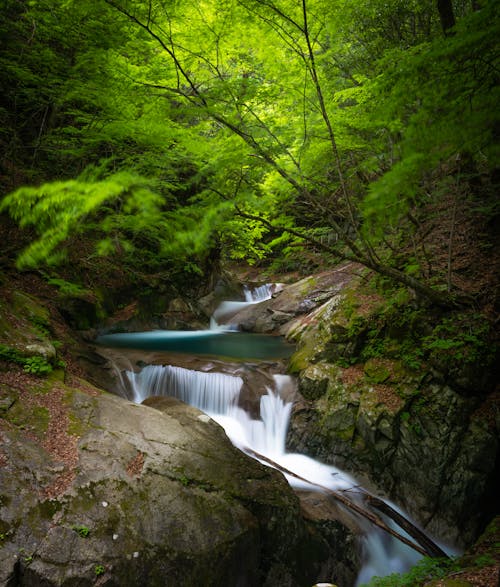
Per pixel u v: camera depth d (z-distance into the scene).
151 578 3.68
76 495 3.93
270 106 5.48
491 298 6.95
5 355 5.25
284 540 4.79
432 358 6.61
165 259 11.79
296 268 18.72
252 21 4.41
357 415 6.87
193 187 7.04
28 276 8.39
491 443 5.87
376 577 4.32
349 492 6.37
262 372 8.52
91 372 7.20
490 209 7.68
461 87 1.99
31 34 6.58
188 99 4.66
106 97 5.25
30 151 8.91
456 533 5.79
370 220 2.37
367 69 8.35
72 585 3.35
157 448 4.89
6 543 3.36
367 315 7.95
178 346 10.50
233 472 5.03
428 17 8.78
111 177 2.28
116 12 4.46
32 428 4.47
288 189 5.16
